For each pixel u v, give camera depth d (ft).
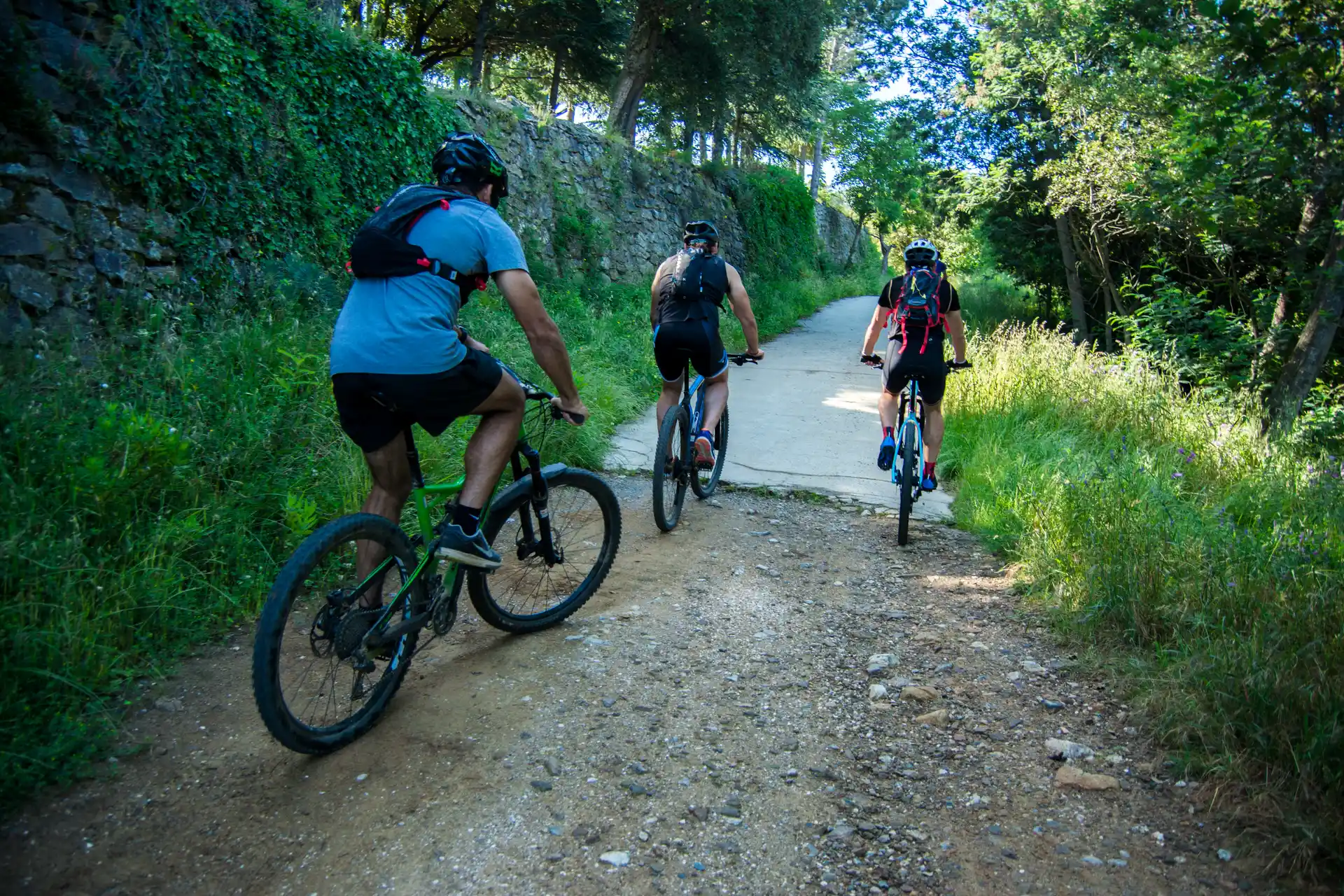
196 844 7.48
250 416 15.20
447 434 17.93
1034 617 13.11
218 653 10.91
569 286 41.29
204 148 20.92
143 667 10.23
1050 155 46.09
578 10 64.75
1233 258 37.65
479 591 10.90
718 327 17.06
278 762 8.69
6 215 16.25
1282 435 24.35
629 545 15.94
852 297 86.12
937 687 10.89
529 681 10.51
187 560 11.94
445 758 8.85
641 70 63.52
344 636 8.56
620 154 51.44
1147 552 12.82
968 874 7.47
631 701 10.19
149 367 16.07
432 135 32.04
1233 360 34.30
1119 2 34.12
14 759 7.89
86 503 11.63
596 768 8.80
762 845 7.78
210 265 20.92
